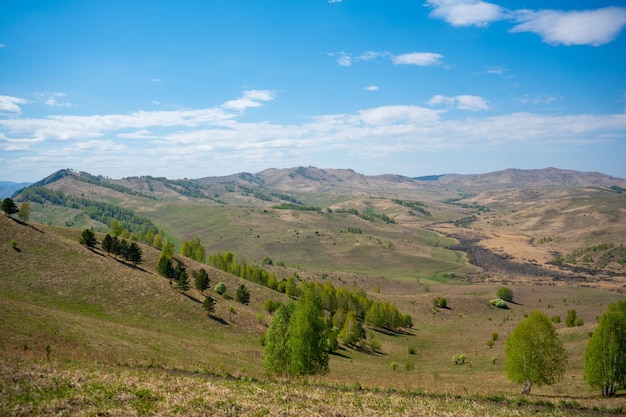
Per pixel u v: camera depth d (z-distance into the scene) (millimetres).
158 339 64562
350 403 33188
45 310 60812
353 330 102938
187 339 73812
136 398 26812
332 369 71000
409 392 44812
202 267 130000
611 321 48719
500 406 39781
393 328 128125
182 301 93062
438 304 168500
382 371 77875
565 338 91000
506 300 186250
